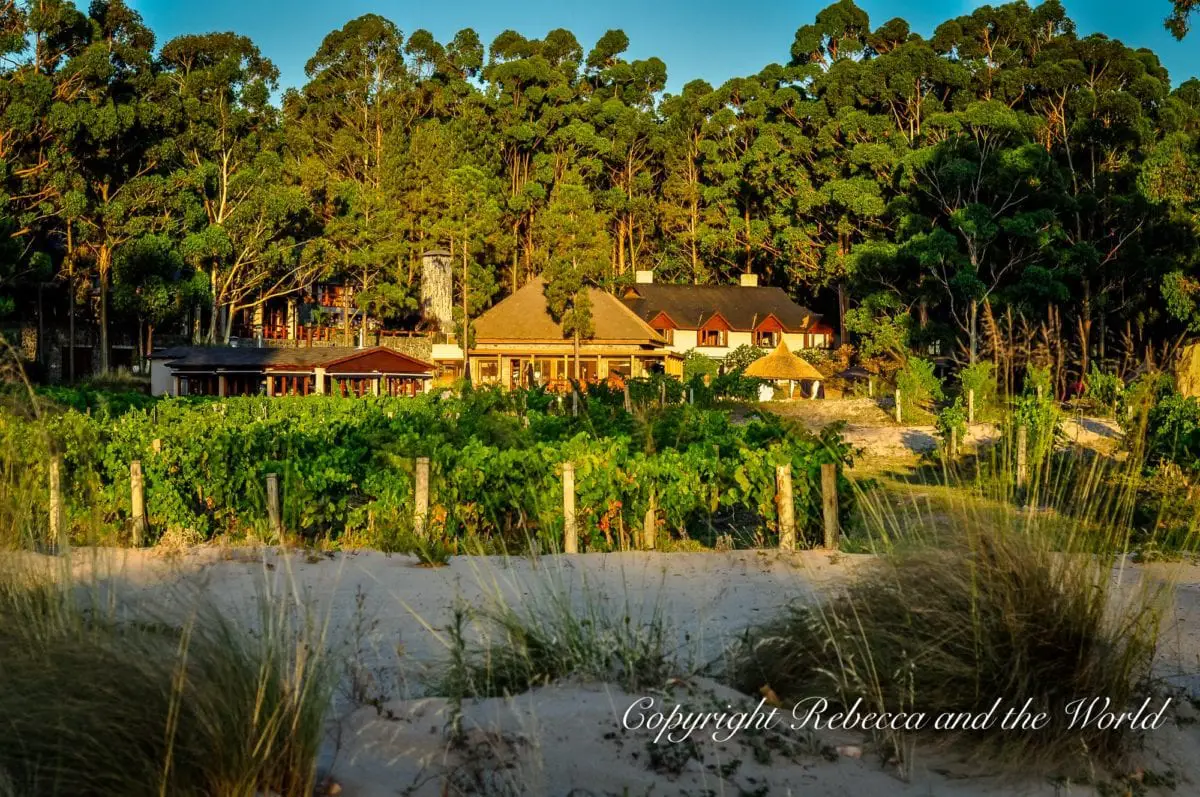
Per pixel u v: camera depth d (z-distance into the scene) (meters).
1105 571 5.47
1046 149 58.66
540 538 11.84
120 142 60.41
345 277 77.56
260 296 72.25
